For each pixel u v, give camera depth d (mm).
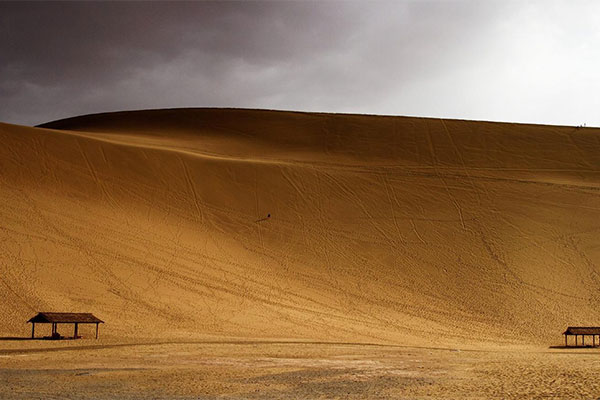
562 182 58938
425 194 54938
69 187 45812
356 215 50594
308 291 39188
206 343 27031
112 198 46094
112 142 54562
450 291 41000
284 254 43844
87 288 34125
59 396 15297
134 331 29562
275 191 52688
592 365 21781
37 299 31719
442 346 30594
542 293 40969
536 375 18969
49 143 50906
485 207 52969
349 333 32625
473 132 72562
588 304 39656
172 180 50719
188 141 69750
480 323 36688
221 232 45344
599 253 46000
